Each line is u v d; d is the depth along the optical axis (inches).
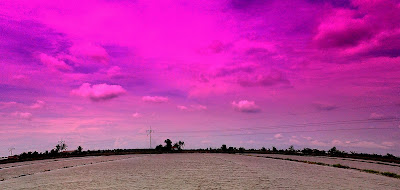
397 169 3125.0
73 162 4480.8
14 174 2773.1
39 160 5191.9
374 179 2245.3
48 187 1882.4
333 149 6230.3
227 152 7608.3
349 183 2038.6
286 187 1857.8
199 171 2824.8
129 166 3474.4
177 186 1889.8
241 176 2411.4
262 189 1781.5
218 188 1814.7
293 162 4111.7
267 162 4072.3
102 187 1857.8
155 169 3058.6
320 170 2940.5
